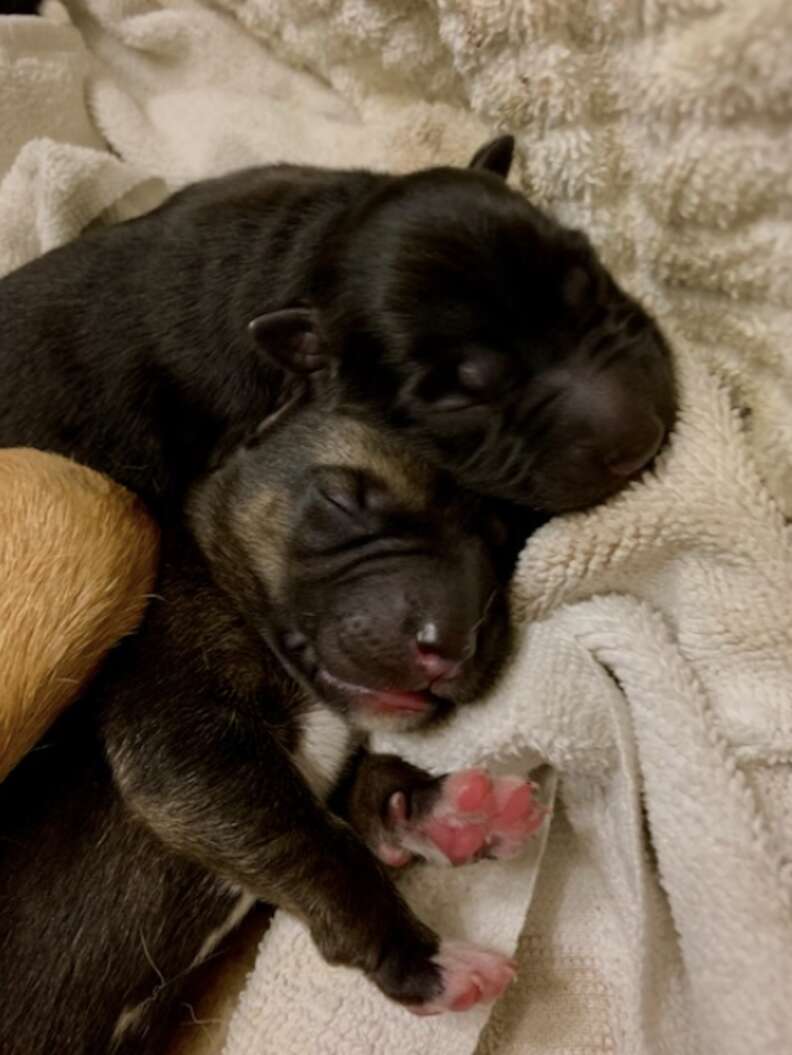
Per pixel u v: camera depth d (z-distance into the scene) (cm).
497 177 25
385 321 24
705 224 22
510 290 23
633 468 22
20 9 34
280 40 33
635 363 22
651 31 22
